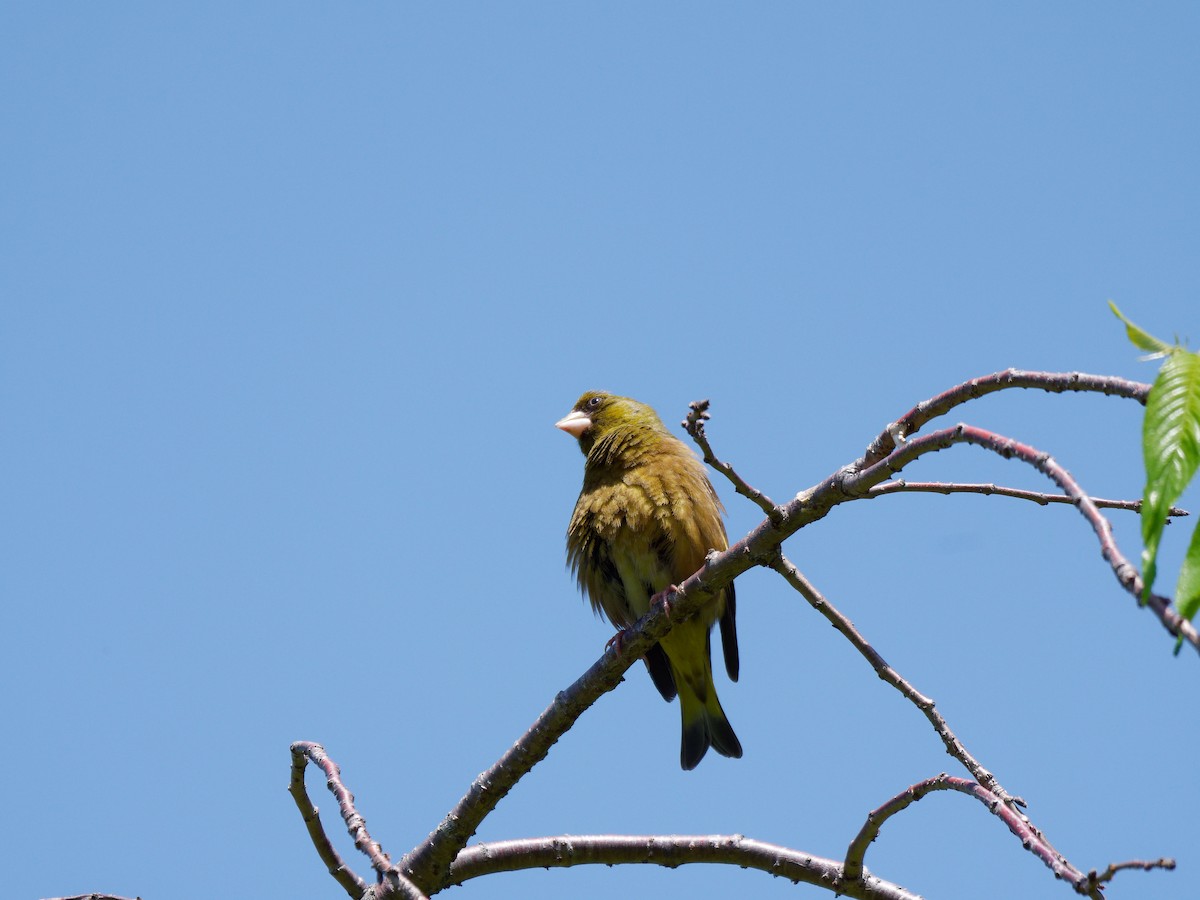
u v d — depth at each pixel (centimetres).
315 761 919
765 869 997
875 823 908
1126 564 536
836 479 883
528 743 1045
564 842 1051
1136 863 670
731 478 905
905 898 940
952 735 954
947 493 853
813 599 1010
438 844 1053
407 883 808
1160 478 524
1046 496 836
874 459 865
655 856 1032
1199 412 530
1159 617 501
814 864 977
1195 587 518
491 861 1057
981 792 817
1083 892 695
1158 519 520
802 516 917
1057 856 733
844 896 966
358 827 839
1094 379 681
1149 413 537
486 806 1048
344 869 1006
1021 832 769
